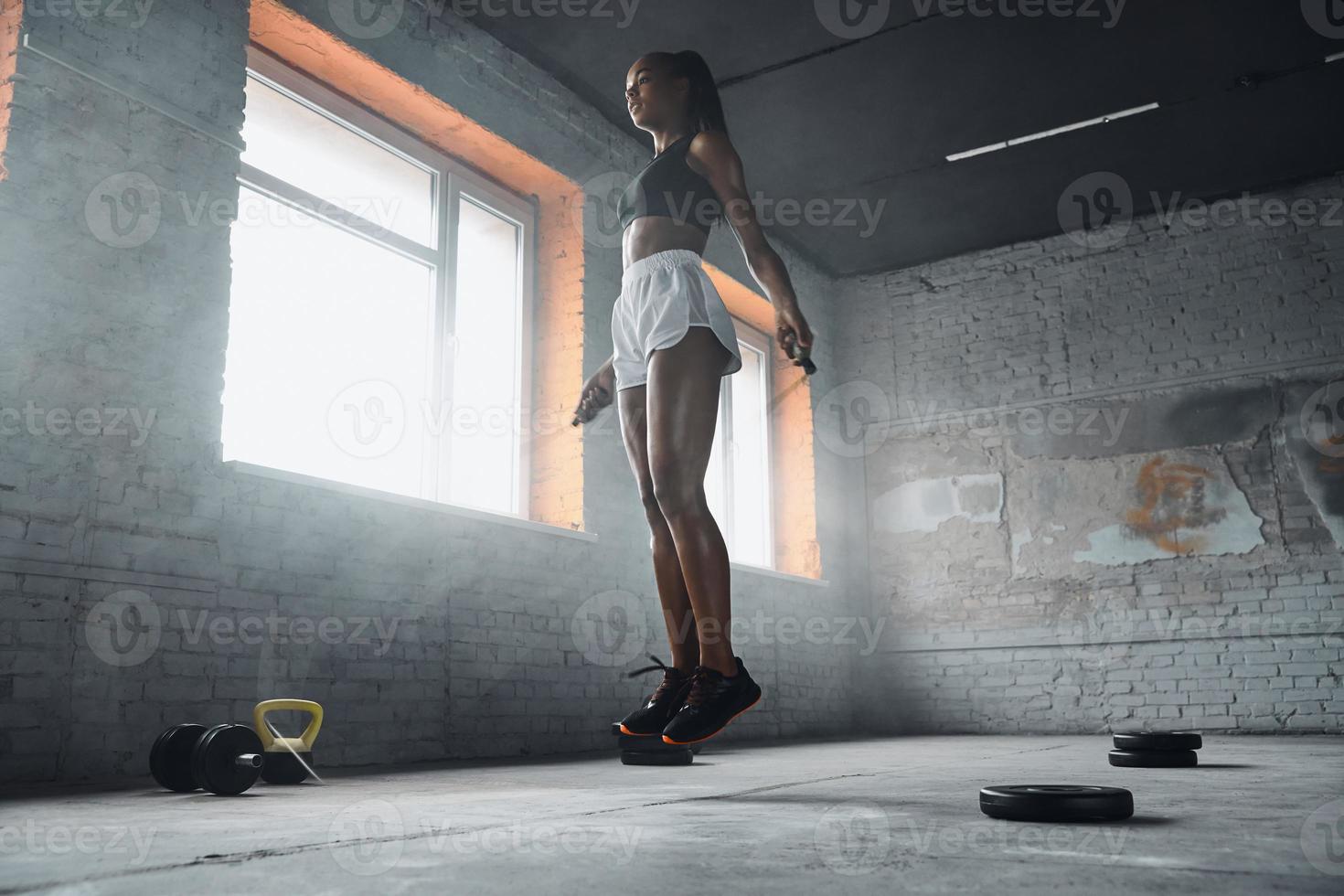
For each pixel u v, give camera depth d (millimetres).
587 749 4840
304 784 2580
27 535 2938
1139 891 876
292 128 4406
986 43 5352
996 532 7262
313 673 3648
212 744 2189
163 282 3408
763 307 7309
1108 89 5734
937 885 915
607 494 5301
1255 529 6473
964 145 6297
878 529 7672
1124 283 7145
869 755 4070
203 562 3367
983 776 2598
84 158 3250
